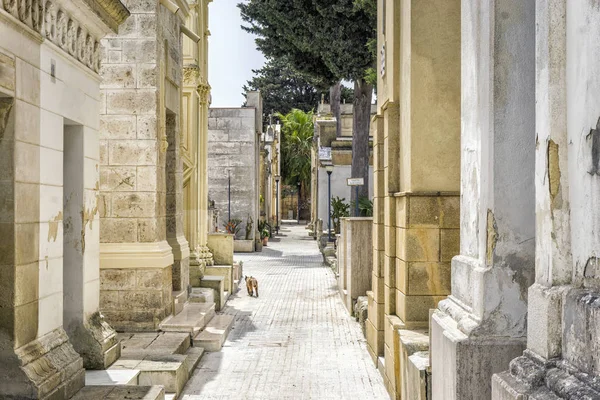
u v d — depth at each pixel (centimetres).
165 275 1123
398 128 905
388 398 841
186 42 1719
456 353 485
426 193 809
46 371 597
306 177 6569
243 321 1453
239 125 3575
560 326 360
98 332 800
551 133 370
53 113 657
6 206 564
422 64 810
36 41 613
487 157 497
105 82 1095
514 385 375
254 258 3178
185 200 1669
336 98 3778
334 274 2395
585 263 346
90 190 793
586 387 317
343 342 1212
